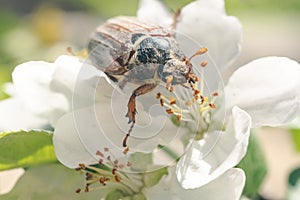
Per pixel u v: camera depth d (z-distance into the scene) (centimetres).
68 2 56
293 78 25
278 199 31
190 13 26
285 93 25
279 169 41
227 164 23
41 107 25
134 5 48
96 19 53
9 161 25
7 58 48
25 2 63
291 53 66
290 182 29
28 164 26
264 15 49
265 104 25
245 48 64
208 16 26
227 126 24
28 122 27
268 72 25
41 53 47
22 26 50
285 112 25
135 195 25
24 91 25
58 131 24
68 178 26
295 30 57
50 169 26
